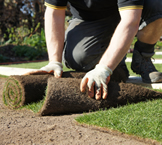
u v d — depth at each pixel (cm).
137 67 338
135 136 133
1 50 1148
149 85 317
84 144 127
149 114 160
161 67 508
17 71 456
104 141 131
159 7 256
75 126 157
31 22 1463
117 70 287
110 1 246
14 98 209
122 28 202
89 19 274
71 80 207
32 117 183
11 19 1381
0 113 194
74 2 262
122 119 154
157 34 288
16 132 145
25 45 1239
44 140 132
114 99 203
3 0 1363
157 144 124
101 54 276
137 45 324
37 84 211
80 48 266
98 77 198
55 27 243
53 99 185
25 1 1388
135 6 203
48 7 249
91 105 197
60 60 242
